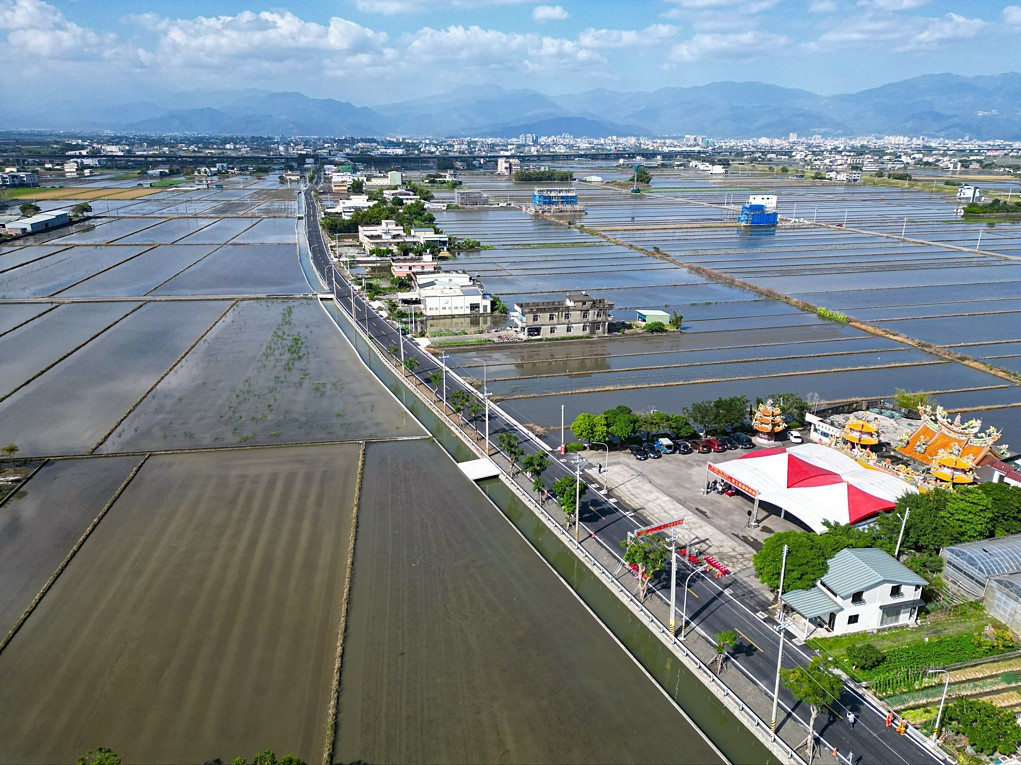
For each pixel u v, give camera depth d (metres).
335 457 72.00
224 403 85.19
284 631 46.62
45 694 41.16
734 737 39.38
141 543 56.25
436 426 80.81
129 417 80.44
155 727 38.94
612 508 61.75
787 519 60.00
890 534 53.03
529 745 38.12
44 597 49.62
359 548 56.19
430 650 45.16
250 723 39.28
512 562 54.91
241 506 62.19
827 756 36.59
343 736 38.44
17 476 66.62
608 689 42.25
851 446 72.38
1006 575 48.97
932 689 41.81
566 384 94.62
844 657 44.03
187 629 46.69
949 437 68.06
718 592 50.25
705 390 92.81
